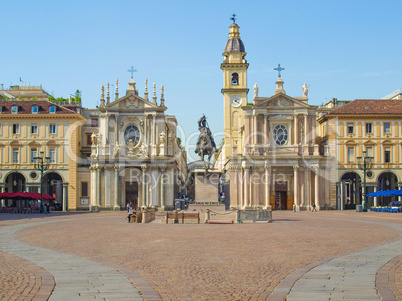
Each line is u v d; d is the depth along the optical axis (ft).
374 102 302.25
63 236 106.01
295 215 223.10
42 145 293.64
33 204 276.82
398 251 77.00
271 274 56.80
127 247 83.76
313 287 49.29
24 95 403.75
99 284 51.11
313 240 95.09
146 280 53.31
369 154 292.61
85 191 298.15
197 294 46.80
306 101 301.22
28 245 87.35
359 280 52.65
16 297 45.16
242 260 67.56
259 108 298.15
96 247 83.97
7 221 166.71
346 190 331.77
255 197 292.40
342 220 172.65
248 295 46.42
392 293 46.21
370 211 270.67
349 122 294.66
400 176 289.53
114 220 177.99
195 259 68.69
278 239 97.14
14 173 295.28
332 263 64.13
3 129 293.84
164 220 156.35
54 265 63.26
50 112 295.69
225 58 364.38
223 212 158.71
